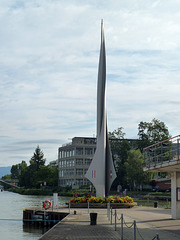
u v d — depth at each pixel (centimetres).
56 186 15088
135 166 10550
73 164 14075
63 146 15050
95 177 5497
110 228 2566
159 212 3978
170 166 2784
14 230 3781
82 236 2191
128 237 2105
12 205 7788
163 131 12188
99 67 5725
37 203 8519
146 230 2394
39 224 4056
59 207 4662
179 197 3155
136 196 9650
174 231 2334
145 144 12088
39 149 19612
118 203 4700
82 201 4703
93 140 14475
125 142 12706
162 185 10462
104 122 5578
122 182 12075
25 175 18175
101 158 5506
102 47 5712
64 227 2639
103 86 5631
